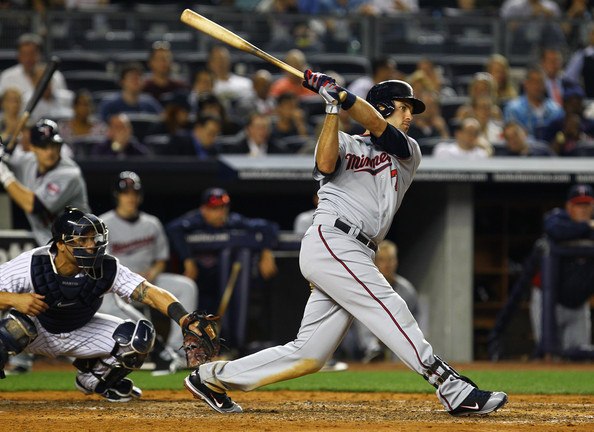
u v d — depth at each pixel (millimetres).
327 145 16312
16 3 53062
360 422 16562
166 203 40812
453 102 47906
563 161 38156
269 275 34219
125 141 38406
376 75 45500
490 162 37312
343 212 16859
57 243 17938
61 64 49250
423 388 24250
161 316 35781
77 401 20656
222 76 47875
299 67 47375
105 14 50500
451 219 36719
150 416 17625
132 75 43844
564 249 35094
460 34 53719
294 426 15852
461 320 36719
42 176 26125
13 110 38344
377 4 58531
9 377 27156
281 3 54625
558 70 50688
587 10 58594
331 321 17094
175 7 54250
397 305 16703
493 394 16984
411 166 17297
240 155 37906
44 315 18531
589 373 30062
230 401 18000
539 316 36062
